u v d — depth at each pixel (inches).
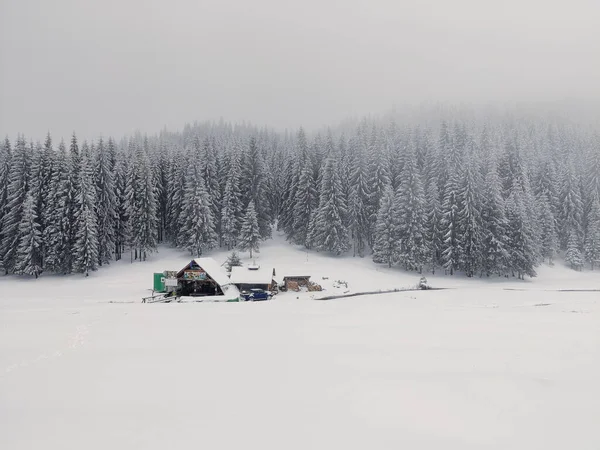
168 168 2484.0
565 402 288.2
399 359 421.4
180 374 370.6
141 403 296.4
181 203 2276.1
